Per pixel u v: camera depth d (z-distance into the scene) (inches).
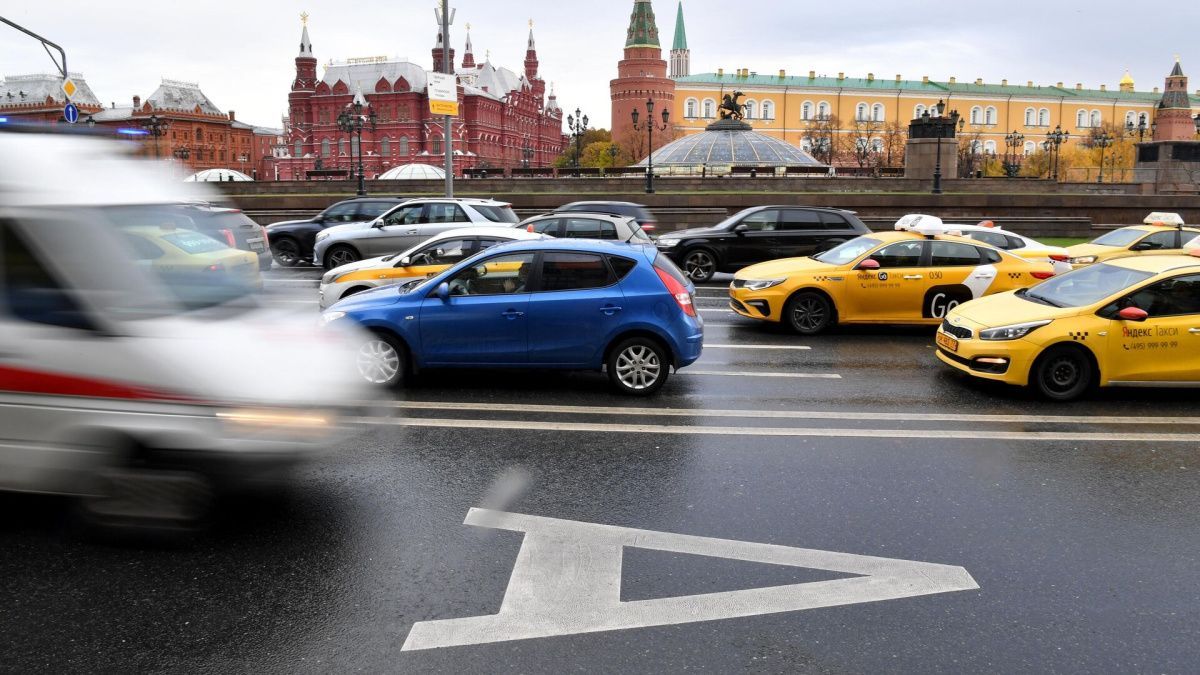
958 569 187.8
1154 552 198.2
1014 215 1290.6
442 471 248.8
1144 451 278.5
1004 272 501.7
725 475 249.0
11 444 188.9
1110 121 5679.1
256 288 226.1
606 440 283.1
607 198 1280.8
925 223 537.3
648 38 4985.2
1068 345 343.9
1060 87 6013.8
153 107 4589.1
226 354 188.9
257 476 190.1
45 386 186.7
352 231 757.3
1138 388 373.4
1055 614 168.4
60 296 185.6
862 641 157.2
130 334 185.8
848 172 2176.4
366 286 461.4
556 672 146.1
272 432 187.5
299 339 202.2
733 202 1258.0
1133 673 148.3
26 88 4505.4
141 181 211.9
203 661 148.4
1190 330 344.2
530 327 339.9
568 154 5029.5
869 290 500.1
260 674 144.8
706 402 339.0
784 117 5339.6
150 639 155.1
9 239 185.6
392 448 270.5
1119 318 343.6
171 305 194.5
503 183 1558.8
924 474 252.1
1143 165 2000.5
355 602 169.5
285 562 186.5
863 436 292.7
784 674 146.3
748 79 5433.1
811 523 213.0
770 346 470.3
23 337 186.2
